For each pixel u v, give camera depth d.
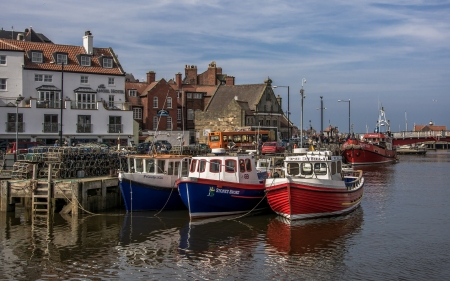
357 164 68.62
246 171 27.56
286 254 19.53
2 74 49.00
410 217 26.69
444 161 77.75
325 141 75.56
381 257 19.06
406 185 41.78
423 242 21.27
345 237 22.05
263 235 22.47
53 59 52.94
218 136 57.28
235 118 71.69
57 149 32.22
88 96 52.88
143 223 25.23
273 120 77.75
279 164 40.06
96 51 58.06
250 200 26.56
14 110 46.09
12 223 25.47
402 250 20.00
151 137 58.84
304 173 27.30
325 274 17.20
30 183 27.66
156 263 18.56
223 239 21.86
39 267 18.19
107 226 24.61
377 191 37.72
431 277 16.83
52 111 48.38
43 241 21.78
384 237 22.11
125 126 52.66
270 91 77.69
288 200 24.69
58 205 28.66
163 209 28.64
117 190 30.12
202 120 74.31
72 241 21.77
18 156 32.81
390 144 77.75
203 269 17.84
